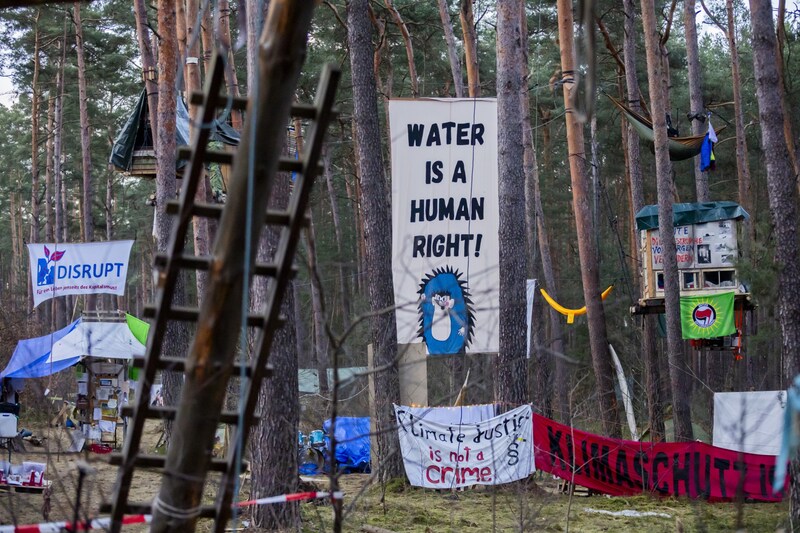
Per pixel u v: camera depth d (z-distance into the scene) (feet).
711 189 139.64
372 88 57.72
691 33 83.82
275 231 35.65
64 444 52.42
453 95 131.75
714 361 98.17
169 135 60.44
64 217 149.38
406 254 46.19
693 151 72.23
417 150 47.06
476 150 47.06
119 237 195.00
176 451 13.60
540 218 97.25
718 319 62.54
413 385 53.62
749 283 49.55
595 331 66.39
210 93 13.14
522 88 79.92
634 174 82.38
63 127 145.18
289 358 35.96
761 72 37.73
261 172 12.98
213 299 13.26
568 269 139.03
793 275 36.73
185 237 13.58
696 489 46.32
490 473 44.73
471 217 46.55
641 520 40.06
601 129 131.75
